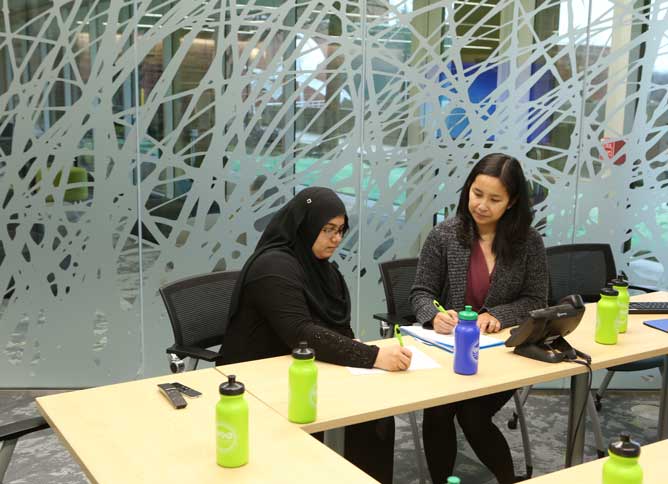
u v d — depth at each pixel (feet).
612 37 12.30
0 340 11.88
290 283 7.27
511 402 12.36
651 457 5.21
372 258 12.51
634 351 7.71
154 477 4.75
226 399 4.87
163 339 12.11
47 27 11.00
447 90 12.21
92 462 4.96
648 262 12.94
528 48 12.22
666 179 12.74
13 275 11.67
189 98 11.46
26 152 11.30
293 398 5.65
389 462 7.97
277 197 12.00
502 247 8.59
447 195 12.55
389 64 11.99
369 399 6.18
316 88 11.82
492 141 12.42
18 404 11.66
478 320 8.33
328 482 4.73
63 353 12.01
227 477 4.77
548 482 4.85
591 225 12.75
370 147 12.16
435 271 8.96
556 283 11.03
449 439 8.22
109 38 11.12
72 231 11.62
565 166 12.53
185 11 11.22
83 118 11.30
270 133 11.79
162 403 6.05
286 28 11.57
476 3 12.03
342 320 7.98
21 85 11.10
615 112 12.51
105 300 11.89
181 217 11.76
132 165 11.50
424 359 7.31
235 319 7.70
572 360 7.34
